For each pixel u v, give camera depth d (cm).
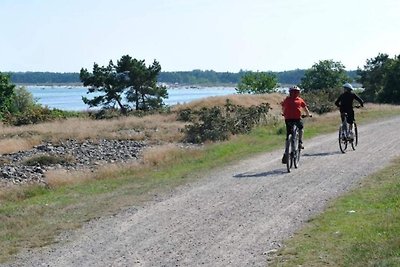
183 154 2002
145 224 981
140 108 6316
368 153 1702
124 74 6262
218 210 1052
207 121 2803
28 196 1534
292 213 995
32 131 3438
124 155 2358
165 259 784
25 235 952
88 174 1761
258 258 761
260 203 1088
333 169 1432
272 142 2208
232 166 1608
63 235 939
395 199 1002
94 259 802
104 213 1084
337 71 10094
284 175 1390
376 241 755
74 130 3397
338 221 903
